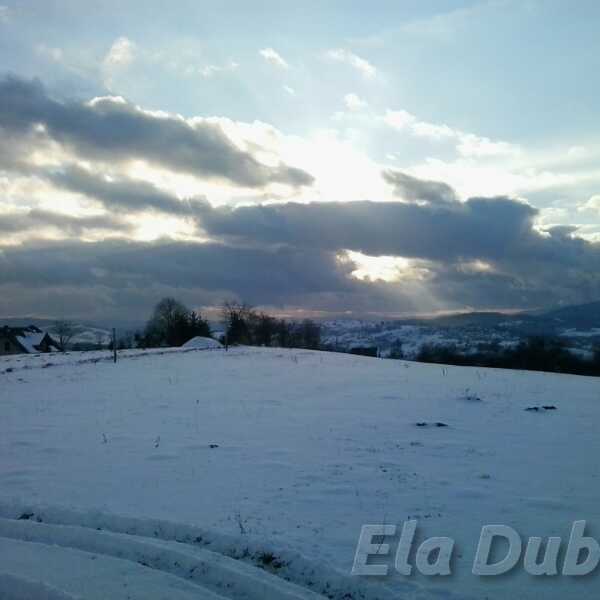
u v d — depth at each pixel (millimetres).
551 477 9828
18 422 15211
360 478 9867
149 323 69625
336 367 28797
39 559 6836
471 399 17938
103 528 7793
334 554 6738
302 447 12250
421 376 24797
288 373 25953
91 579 6266
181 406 17469
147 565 6684
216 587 6148
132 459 11438
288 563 6520
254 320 72875
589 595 5859
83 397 19109
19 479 10094
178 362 30312
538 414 15719
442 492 9039
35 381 22703
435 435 13242
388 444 12398
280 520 7840
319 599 5695
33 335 77125
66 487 9594
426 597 5742
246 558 6766
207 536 7254
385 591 5844
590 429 13773
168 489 9414
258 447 12297
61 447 12508
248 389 20906
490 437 13000
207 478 10023
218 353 36312
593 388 20625
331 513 8133
